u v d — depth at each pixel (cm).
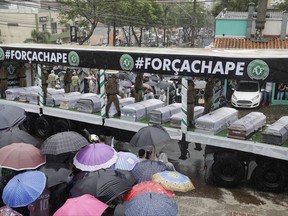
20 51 1307
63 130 1280
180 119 1009
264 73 827
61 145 752
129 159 773
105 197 579
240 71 857
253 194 902
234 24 2522
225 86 2241
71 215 498
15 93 1414
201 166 1089
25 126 1395
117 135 1190
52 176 661
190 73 932
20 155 720
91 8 3400
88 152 746
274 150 853
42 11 5309
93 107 1207
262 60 824
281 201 862
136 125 1085
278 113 1959
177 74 954
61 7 3794
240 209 820
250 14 2475
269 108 2108
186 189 636
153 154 933
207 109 1113
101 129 1209
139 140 832
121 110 1125
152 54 991
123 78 2170
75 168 806
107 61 1091
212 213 803
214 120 962
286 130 909
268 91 2167
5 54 1351
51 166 692
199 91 1677
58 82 2119
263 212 805
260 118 1045
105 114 1147
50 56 1223
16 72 1586
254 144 877
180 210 818
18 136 839
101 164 726
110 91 1145
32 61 1279
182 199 874
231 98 2156
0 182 731
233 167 927
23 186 594
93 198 541
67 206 514
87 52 1127
